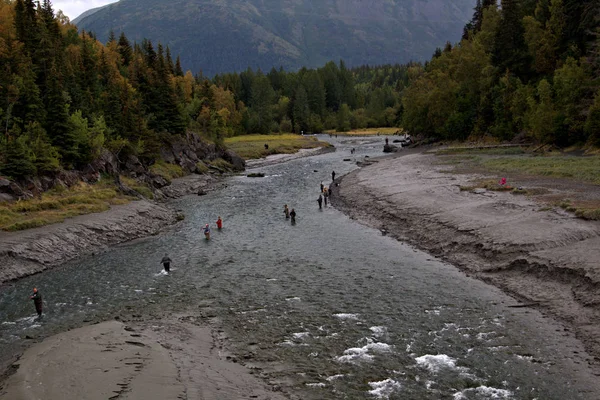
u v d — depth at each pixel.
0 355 19.59
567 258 24.86
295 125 183.12
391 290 25.78
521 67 89.12
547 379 16.23
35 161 47.59
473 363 17.50
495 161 64.75
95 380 15.70
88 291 27.58
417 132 117.56
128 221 43.72
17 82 53.88
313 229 41.81
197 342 19.88
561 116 67.94
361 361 18.00
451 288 25.56
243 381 16.53
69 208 44.91
